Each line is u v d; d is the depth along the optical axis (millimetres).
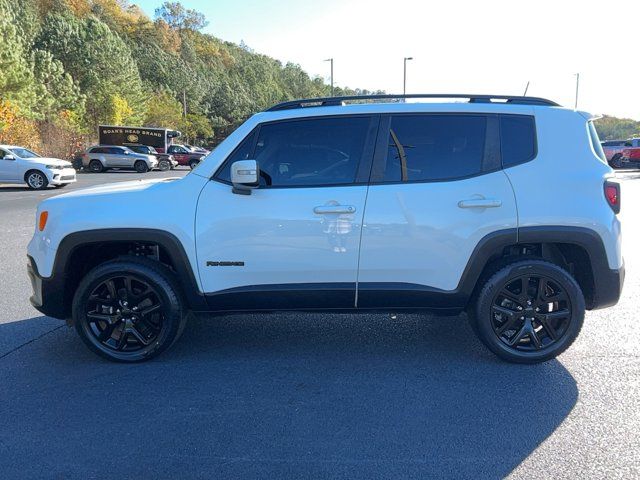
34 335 4852
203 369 4086
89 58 50312
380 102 4230
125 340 4180
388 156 3979
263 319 5273
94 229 3959
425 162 3979
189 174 4082
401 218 3879
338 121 4027
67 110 43125
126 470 2822
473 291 4109
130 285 4109
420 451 2965
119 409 3463
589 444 3012
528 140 4020
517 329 4078
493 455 2920
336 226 3896
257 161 4020
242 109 104312
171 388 3762
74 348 4535
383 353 4383
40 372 4047
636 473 2752
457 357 4285
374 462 2867
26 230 10727
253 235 3926
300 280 3988
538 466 2818
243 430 3199
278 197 3922
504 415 3344
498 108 4059
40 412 3430
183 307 4184
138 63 82750
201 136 84938
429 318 5270
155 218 3936
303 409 3451
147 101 61500
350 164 3982
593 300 4066
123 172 35375
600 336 4684
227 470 2814
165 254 4363
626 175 24562
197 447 3023
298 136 4027
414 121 4027
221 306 4066
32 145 33844
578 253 4031
